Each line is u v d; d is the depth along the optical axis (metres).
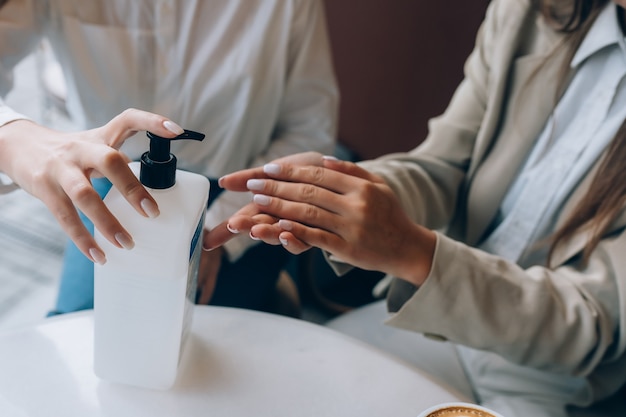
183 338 0.52
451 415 0.47
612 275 0.70
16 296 1.27
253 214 0.58
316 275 1.32
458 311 0.65
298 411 0.52
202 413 0.50
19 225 1.44
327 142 1.09
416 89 1.48
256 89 1.00
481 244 0.88
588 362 0.71
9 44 0.93
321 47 1.05
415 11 1.41
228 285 0.93
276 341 0.58
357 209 0.58
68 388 0.50
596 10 0.76
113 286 0.46
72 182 0.45
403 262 0.62
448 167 0.89
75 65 0.99
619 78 0.74
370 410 0.53
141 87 1.01
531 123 0.82
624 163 0.70
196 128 1.04
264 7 0.98
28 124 0.57
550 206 0.79
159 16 0.96
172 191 0.46
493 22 0.88
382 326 0.88
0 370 0.51
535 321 0.67
